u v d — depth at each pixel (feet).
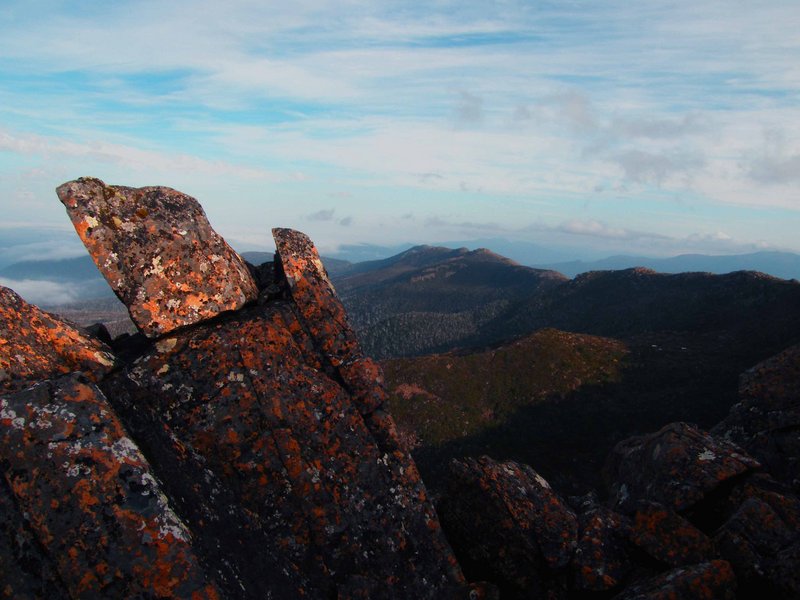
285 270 35.27
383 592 29.40
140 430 26.40
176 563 20.18
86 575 19.49
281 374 31.81
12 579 19.11
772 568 29.27
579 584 32.17
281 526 29.19
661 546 31.81
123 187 32.42
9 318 26.35
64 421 21.76
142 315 30.53
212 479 27.63
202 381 30.25
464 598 30.37
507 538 34.47
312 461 30.66
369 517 30.96
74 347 28.04
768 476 38.04
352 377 33.94
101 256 30.68
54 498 20.39
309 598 26.76
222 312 32.60
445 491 37.17
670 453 39.45
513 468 38.45
